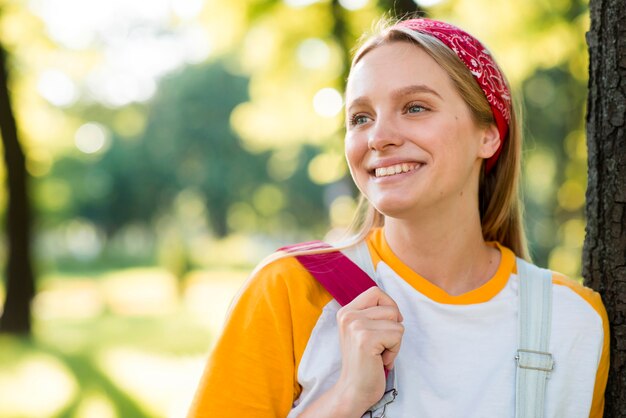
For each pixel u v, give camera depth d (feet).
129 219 141.08
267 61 28.27
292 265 5.75
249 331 5.60
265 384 5.55
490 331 5.72
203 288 75.31
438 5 23.56
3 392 25.13
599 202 6.54
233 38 27.76
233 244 144.36
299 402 5.62
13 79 43.29
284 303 5.63
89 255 159.84
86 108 119.44
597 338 5.95
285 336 5.59
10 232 37.47
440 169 5.51
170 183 133.18
